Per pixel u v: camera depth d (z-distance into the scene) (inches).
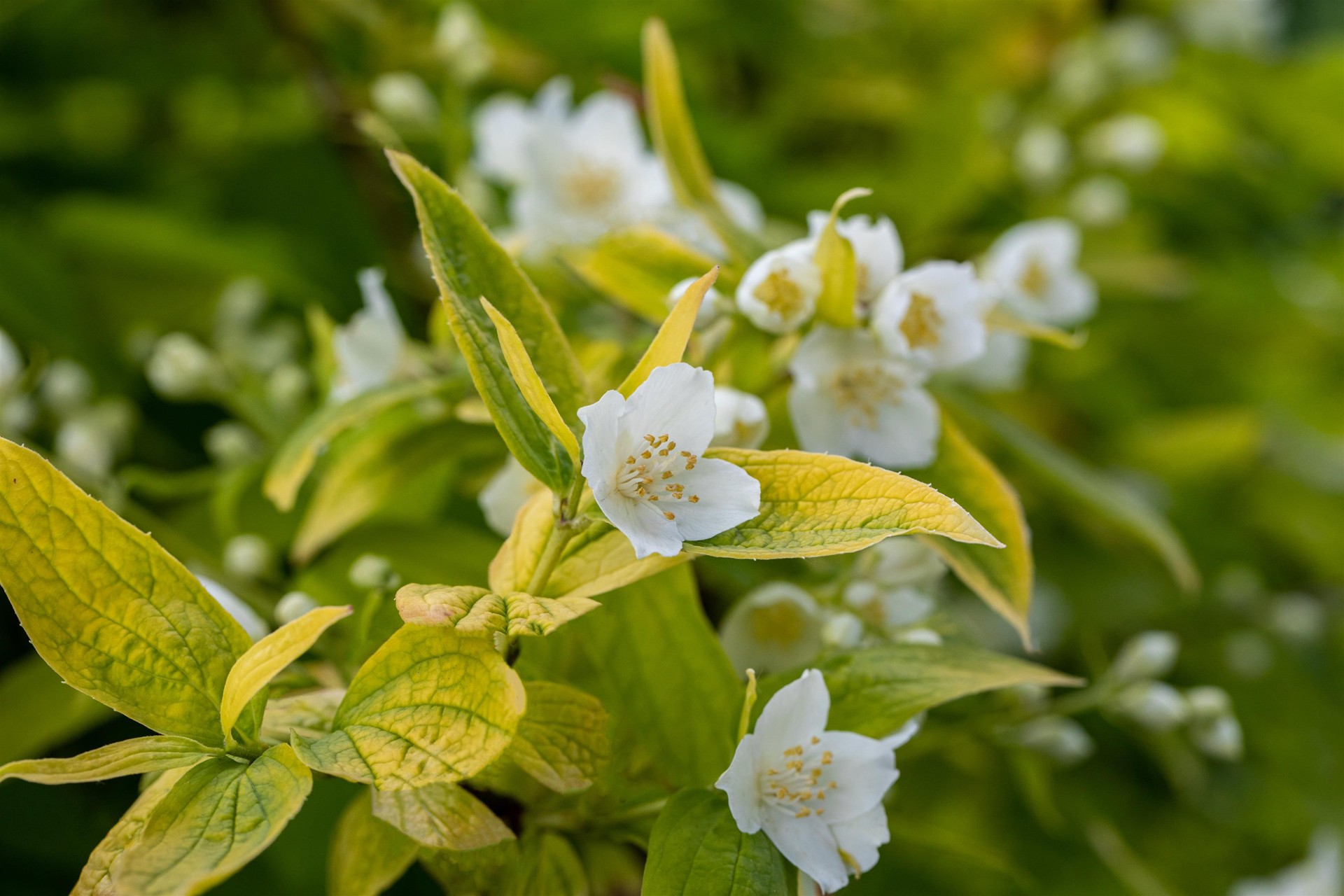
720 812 15.3
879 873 21.6
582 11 26.3
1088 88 29.8
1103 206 27.8
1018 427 20.0
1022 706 18.9
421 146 23.5
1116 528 21.4
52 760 14.4
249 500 20.1
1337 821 27.1
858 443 17.2
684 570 16.2
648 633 16.1
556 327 15.6
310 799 19.7
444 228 15.7
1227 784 27.5
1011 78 31.4
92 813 20.1
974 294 16.9
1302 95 30.7
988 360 20.8
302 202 26.8
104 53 27.0
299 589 18.1
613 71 26.9
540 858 15.9
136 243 25.4
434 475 19.3
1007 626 25.0
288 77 27.4
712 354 17.4
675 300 17.0
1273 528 30.6
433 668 14.7
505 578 15.1
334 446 18.8
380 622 16.3
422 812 14.7
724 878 14.9
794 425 17.1
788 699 15.3
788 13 27.9
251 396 21.4
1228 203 31.4
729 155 27.0
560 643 16.5
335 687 16.3
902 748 18.9
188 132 28.2
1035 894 22.4
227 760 14.7
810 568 18.2
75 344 24.4
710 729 16.1
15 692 18.6
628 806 16.1
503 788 15.7
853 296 16.7
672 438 14.9
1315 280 33.4
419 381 18.2
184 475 23.8
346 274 25.9
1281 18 39.6
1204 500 29.3
